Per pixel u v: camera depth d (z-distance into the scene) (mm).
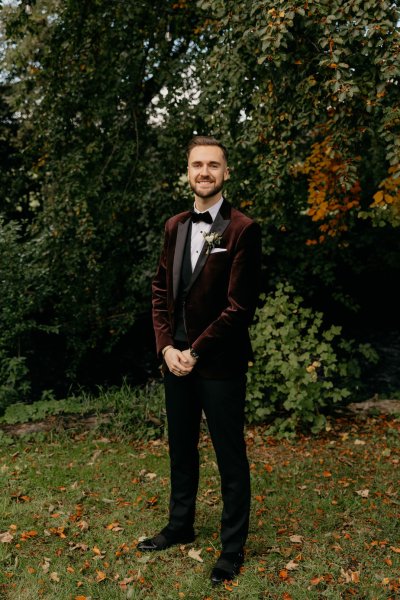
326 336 5492
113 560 2973
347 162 4801
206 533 3246
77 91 7078
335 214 6277
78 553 3045
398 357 9070
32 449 4801
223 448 2762
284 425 5305
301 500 3775
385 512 3564
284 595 2664
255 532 3303
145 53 6918
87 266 7309
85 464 4465
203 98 5652
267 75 4891
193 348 2658
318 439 5270
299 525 3396
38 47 7797
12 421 5371
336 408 6188
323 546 3086
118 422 5312
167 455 4707
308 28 4363
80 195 6812
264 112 5082
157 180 7062
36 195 9492
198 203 2740
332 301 10570
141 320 10266
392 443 5078
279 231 8625
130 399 5781
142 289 7820
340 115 4602
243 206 6086
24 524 3350
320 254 8609
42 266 7059
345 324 10359
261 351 5488
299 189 6750
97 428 5227
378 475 4277
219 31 5301
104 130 7250
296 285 8875
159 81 6746
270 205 5898
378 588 2713
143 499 3768
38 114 7414
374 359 6922
